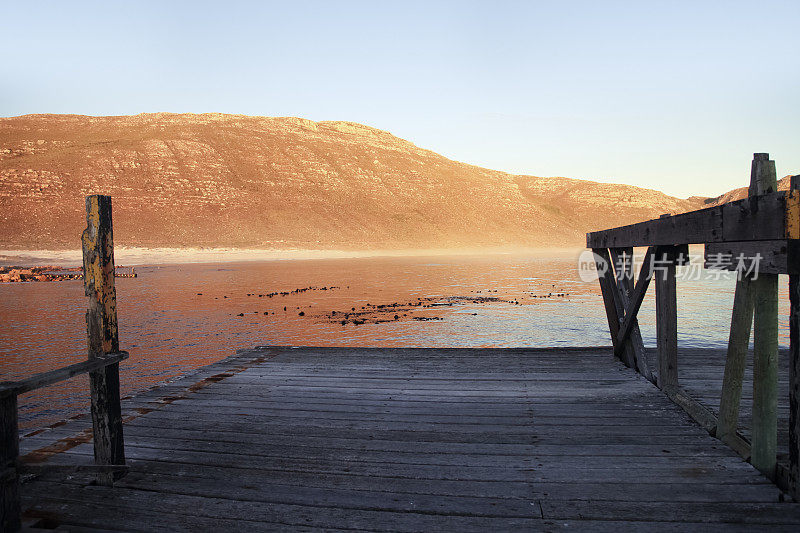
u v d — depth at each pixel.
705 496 3.13
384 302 24.80
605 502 3.09
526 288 32.16
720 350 7.58
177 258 65.00
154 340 15.21
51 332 16.02
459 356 7.39
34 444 4.19
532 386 5.73
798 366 2.98
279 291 29.67
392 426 4.53
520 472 3.54
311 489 3.33
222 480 3.49
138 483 3.46
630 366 6.46
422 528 2.84
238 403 5.28
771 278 3.30
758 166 3.16
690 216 3.83
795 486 3.03
